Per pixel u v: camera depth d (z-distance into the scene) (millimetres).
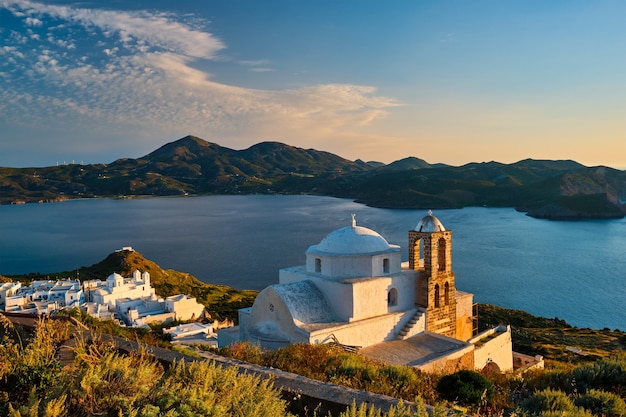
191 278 106750
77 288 83562
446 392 15219
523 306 93750
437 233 33219
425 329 32625
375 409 9312
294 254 157750
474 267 129375
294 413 10055
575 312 89625
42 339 10594
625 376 16391
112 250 172750
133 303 76000
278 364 17125
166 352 12188
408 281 33031
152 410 6984
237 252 163625
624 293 101625
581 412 11734
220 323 66375
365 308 30203
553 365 37469
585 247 159500
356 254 31578
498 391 16250
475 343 32719
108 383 7895
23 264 152000
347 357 18812
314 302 29812
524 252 151125
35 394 7574
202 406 7414
